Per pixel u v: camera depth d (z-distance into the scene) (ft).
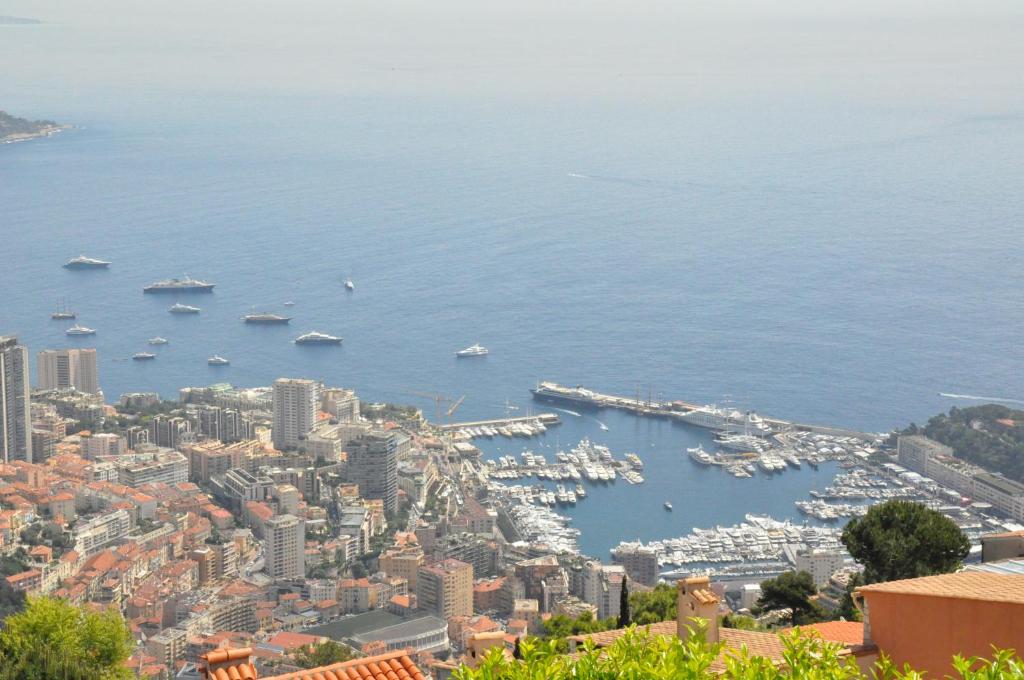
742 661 94.32
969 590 114.52
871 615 116.67
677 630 139.03
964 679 91.09
